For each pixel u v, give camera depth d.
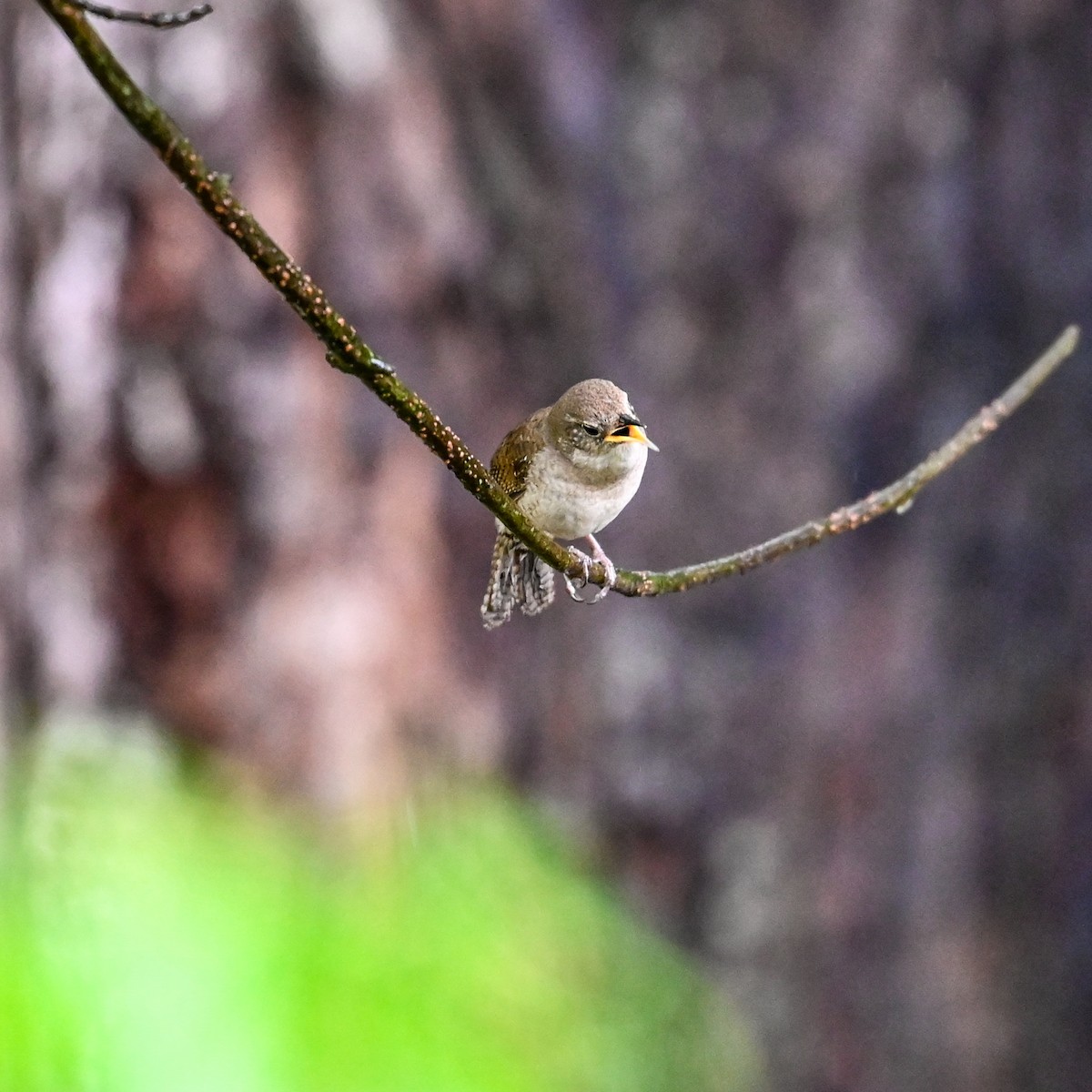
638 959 11.28
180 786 10.05
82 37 3.45
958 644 15.37
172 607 11.89
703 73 14.48
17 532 11.77
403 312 12.55
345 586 12.13
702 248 14.57
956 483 15.23
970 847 15.52
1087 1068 15.84
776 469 14.84
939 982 15.54
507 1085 4.12
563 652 14.22
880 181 14.81
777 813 14.99
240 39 11.48
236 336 11.62
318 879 4.57
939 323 15.02
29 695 11.90
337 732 12.05
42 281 11.53
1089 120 14.86
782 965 15.04
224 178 3.85
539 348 13.84
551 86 13.57
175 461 11.70
